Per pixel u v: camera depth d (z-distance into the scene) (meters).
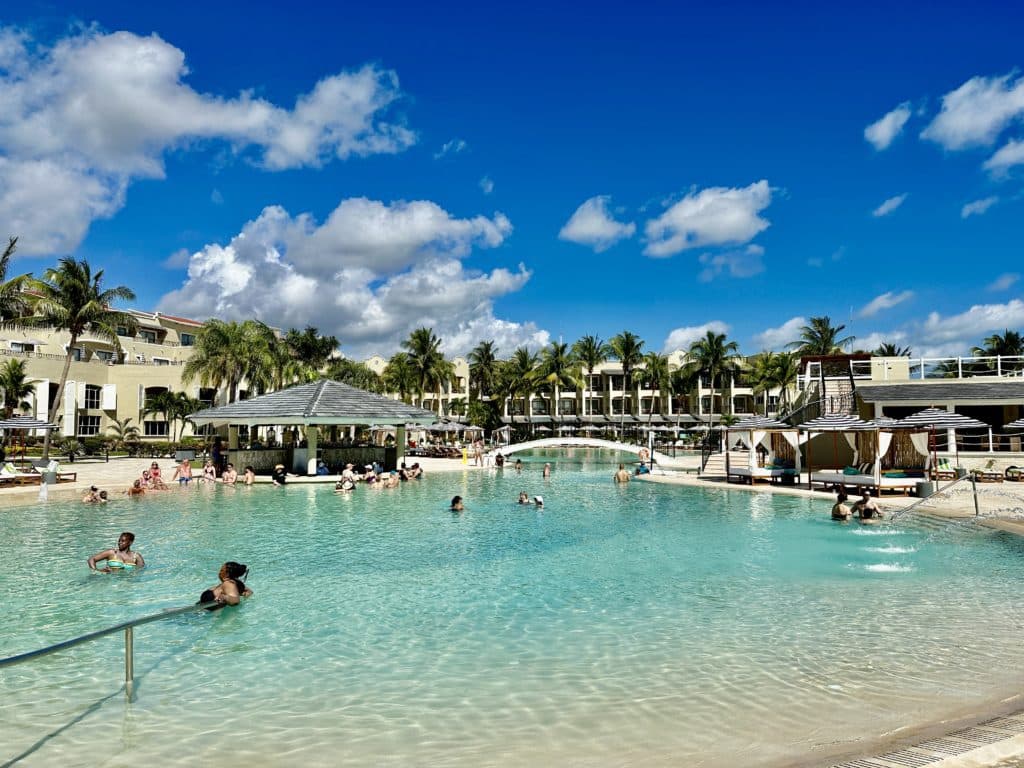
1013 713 6.26
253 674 7.59
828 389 39.94
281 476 30.61
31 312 41.81
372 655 8.20
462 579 12.23
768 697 6.83
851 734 5.94
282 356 62.50
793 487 27.19
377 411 34.84
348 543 15.97
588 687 7.16
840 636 8.77
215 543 15.96
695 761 5.50
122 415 59.00
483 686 7.20
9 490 24.92
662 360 86.00
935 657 7.95
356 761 5.60
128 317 43.25
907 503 21.56
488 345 88.69
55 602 10.64
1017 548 14.90
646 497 26.08
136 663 7.93
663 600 10.68
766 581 11.93
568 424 89.25
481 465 44.62
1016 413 39.56
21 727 6.27
